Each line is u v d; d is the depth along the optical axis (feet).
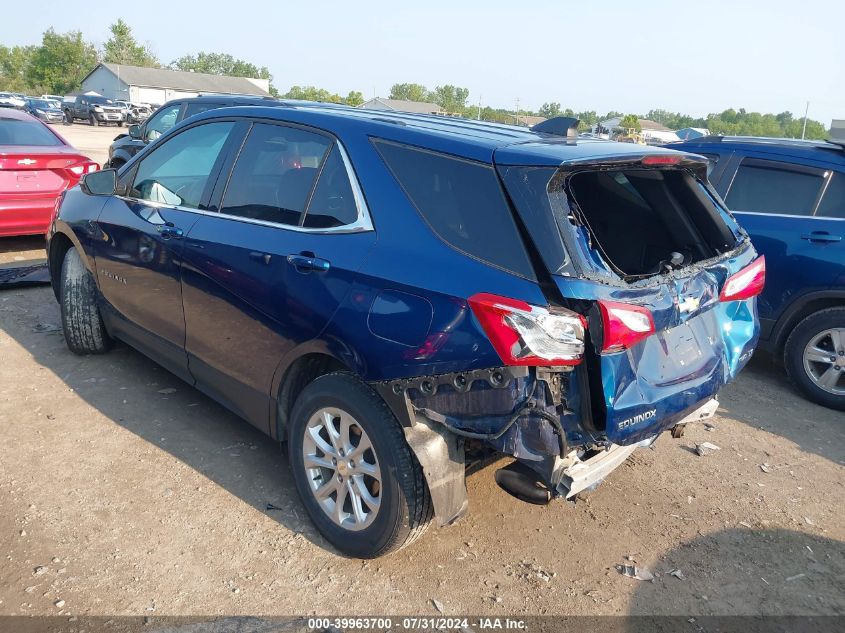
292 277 10.88
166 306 13.79
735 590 10.77
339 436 10.54
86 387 15.76
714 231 11.85
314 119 11.76
